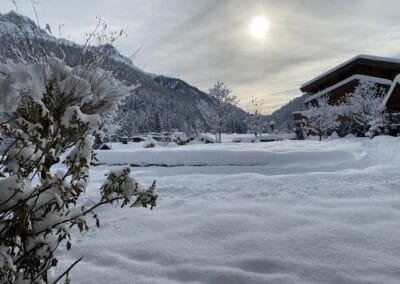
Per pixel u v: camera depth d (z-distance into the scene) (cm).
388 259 312
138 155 1434
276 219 436
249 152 1260
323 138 2942
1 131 185
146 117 9812
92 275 322
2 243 170
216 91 3725
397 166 805
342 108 2862
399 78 1983
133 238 416
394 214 427
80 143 195
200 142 3675
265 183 686
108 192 202
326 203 503
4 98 247
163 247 375
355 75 3219
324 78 3416
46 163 212
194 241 388
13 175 174
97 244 402
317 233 380
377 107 2620
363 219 418
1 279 166
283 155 1223
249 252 348
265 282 291
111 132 3525
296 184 653
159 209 539
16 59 348
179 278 311
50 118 200
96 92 338
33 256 176
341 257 322
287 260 324
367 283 278
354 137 2770
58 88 298
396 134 2388
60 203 181
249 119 5653
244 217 449
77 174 196
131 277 314
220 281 300
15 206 169
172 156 1334
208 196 615
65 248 400
